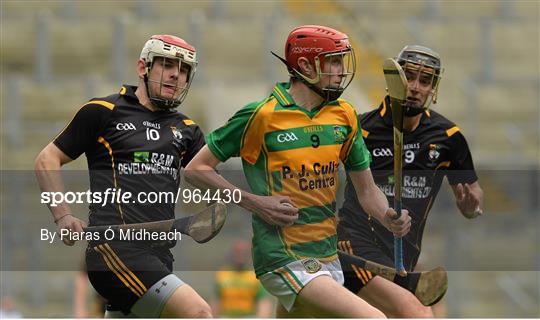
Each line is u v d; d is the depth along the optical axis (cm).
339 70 1781
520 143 6150
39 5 7731
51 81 6688
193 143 1919
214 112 6028
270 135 1770
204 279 3028
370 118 2052
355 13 8000
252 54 7081
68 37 7181
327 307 1741
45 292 3269
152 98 1880
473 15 8162
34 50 7075
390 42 7375
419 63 2008
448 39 7525
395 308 1992
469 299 3559
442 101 6500
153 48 1877
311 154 1778
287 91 1795
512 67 7362
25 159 5697
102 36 7231
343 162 1861
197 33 6881
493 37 7638
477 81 7094
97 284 1861
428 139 2066
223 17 7862
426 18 8025
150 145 1866
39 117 6225
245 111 1772
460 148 2086
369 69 6894
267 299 3052
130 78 6606
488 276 3581
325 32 1773
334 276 1827
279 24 7362
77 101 6375
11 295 3250
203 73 6731
